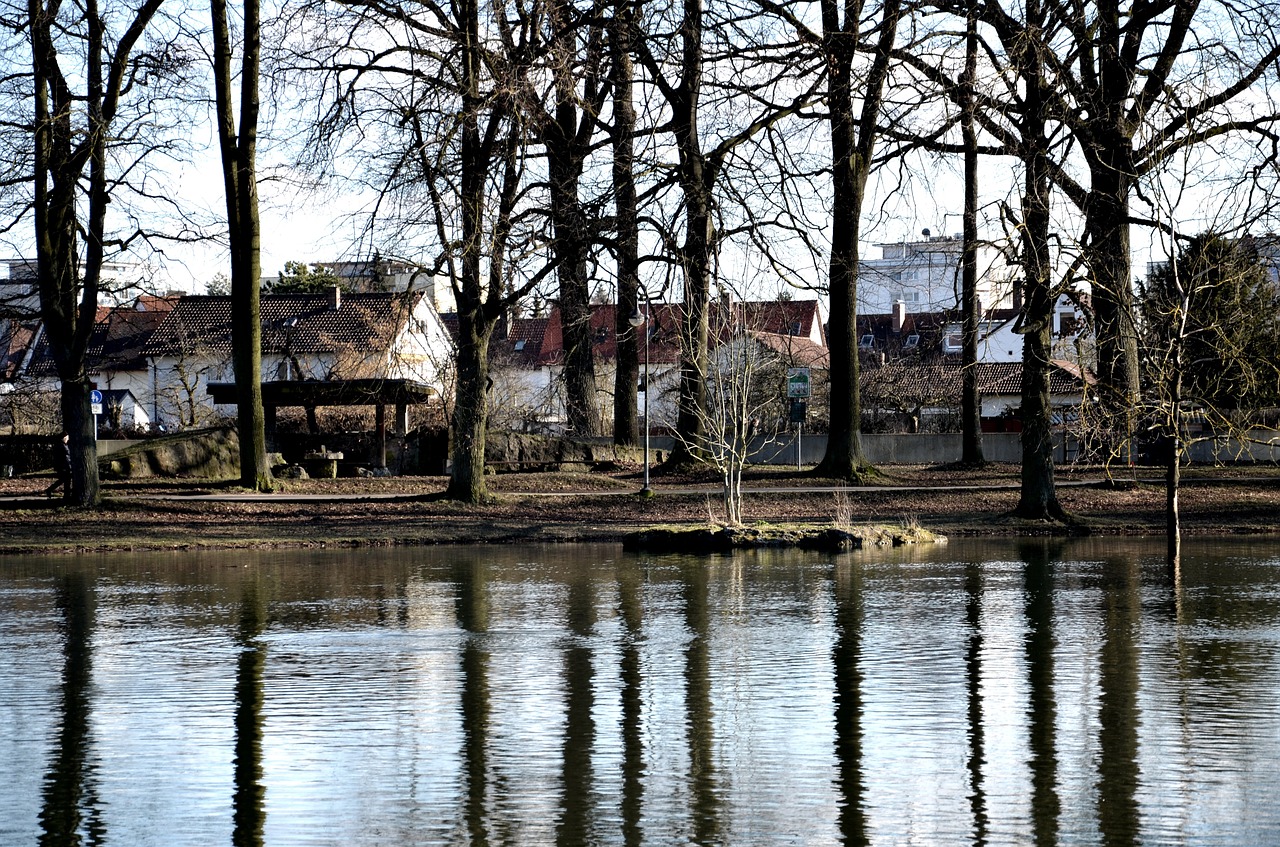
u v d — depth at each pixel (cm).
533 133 4619
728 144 4703
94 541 4422
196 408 10431
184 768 1464
